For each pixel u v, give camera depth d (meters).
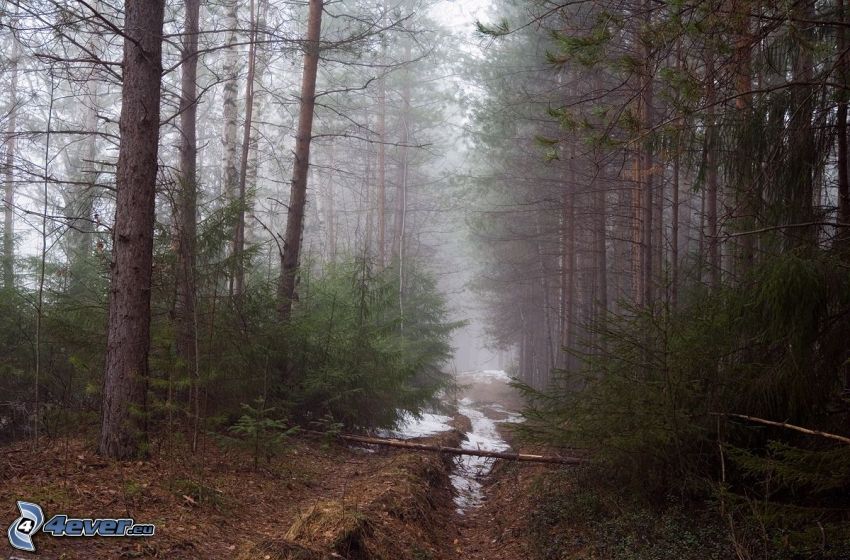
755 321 6.03
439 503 9.69
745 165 6.82
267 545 5.37
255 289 11.07
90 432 8.39
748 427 6.39
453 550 7.78
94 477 6.82
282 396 11.82
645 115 10.91
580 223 22.80
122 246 7.72
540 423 8.32
